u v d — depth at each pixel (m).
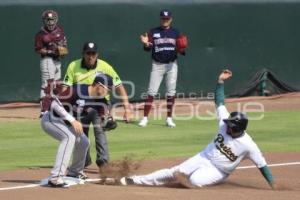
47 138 34.56
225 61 51.53
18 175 24.98
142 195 20.66
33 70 46.81
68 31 46.84
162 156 29.33
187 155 29.66
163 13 37.81
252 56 52.34
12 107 45.53
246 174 25.12
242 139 22.11
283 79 53.56
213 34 51.16
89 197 20.39
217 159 22.28
